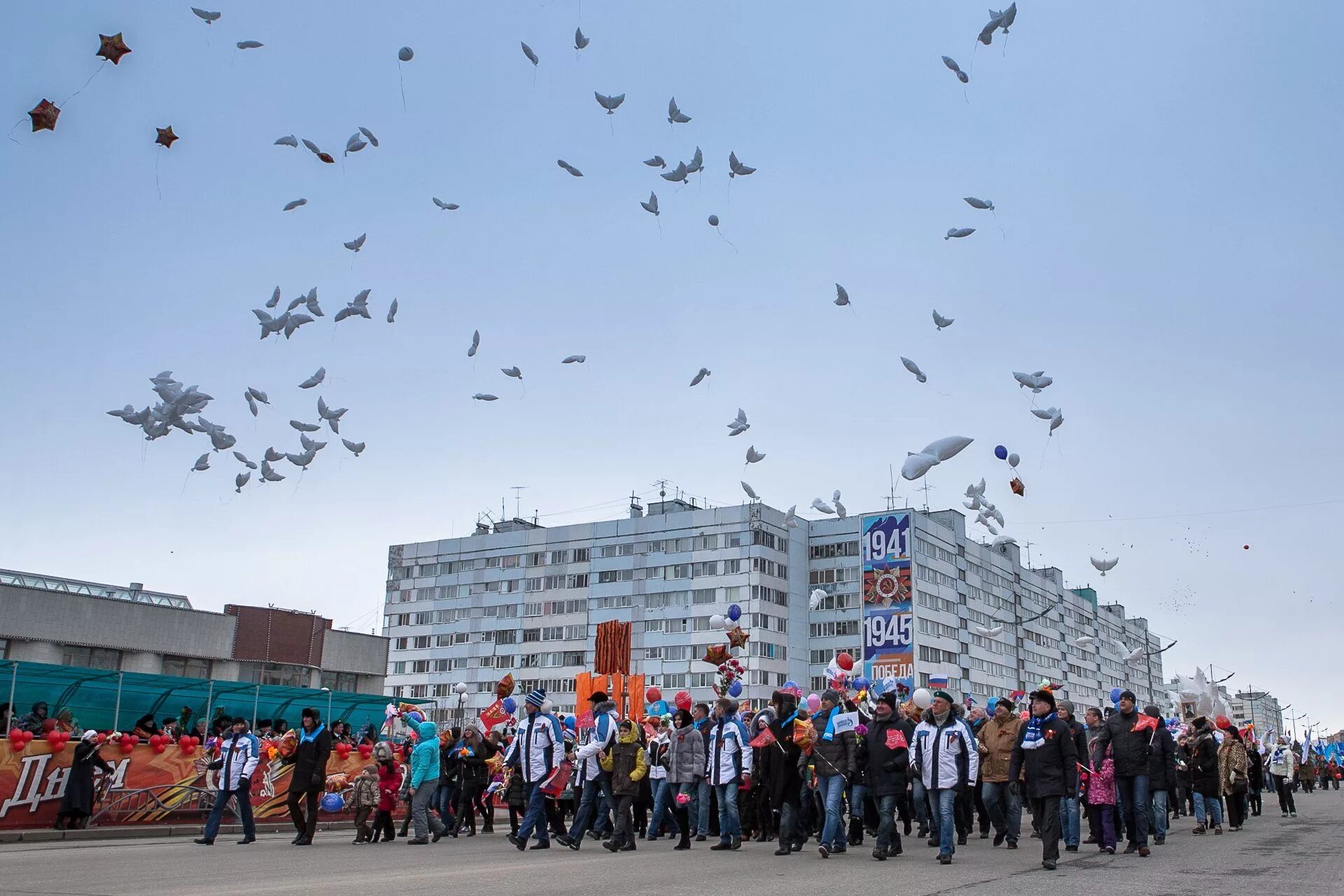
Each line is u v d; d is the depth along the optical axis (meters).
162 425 14.33
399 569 92.75
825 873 10.71
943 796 11.98
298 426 16.38
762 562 76.88
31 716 19.66
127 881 9.93
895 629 63.34
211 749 18.72
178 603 53.50
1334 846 14.30
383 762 16.20
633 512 84.94
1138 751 13.07
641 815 17.72
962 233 14.22
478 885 9.57
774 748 13.27
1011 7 11.55
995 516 21.12
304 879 10.16
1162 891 9.05
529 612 85.00
